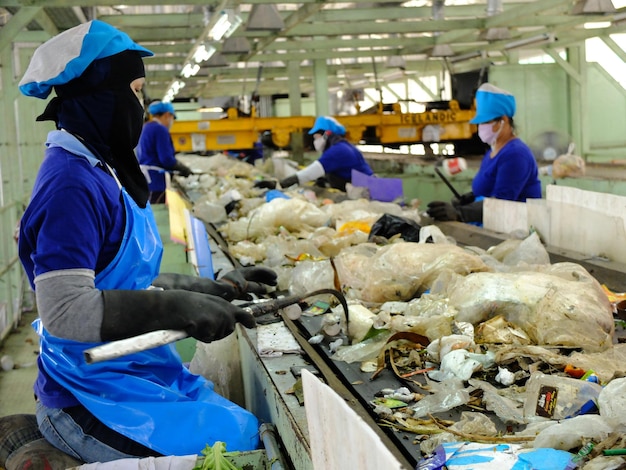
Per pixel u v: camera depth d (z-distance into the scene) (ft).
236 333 9.22
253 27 26.84
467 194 18.58
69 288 5.72
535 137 36.14
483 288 7.64
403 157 41.91
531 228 12.84
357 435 3.66
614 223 10.62
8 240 20.79
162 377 7.04
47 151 6.24
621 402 4.95
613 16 27.66
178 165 26.96
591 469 4.36
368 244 11.20
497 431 5.41
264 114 55.62
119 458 6.29
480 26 30.55
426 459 4.80
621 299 8.64
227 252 13.26
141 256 6.45
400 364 6.95
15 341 19.27
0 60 22.11
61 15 25.76
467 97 41.34
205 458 6.06
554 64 38.14
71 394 6.47
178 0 22.85
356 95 49.62
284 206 14.26
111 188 6.22
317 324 8.49
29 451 6.41
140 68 6.55
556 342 6.98
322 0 24.86
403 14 30.35
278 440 6.45
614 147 39.04
